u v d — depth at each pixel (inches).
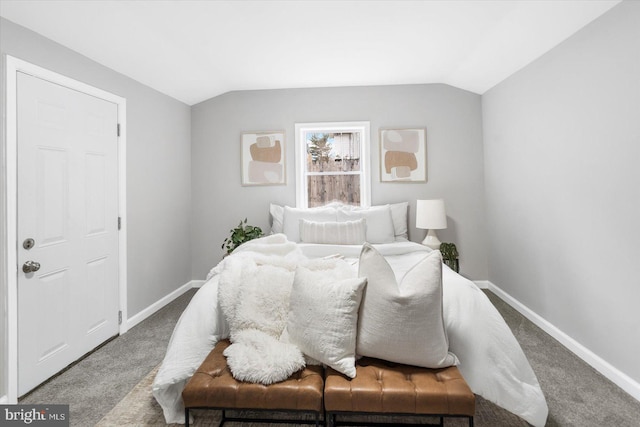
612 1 72.9
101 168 97.8
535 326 105.8
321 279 60.7
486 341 61.4
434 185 146.8
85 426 62.9
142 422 63.8
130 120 111.9
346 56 116.4
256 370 52.6
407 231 145.0
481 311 64.3
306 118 149.2
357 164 151.9
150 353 92.6
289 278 66.5
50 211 80.2
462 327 62.7
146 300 120.3
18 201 72.3
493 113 134.9
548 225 99.9
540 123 103.0
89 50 90.9
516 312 117.6
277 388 51.1
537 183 105.2
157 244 127.3
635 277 70.1
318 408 50.6
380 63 123.2
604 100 77.0
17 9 70.1
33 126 76.1
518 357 61.6
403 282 57.5
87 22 81.4
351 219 132.4
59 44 83.7
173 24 91.0
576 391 71.9
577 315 88.0
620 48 72.1
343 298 55.7
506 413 65.4
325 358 54.4
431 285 54.5
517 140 117.0
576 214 87.4
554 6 80.5
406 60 120.7
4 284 69.4
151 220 123.5
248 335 59.8
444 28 97.2
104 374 81.6
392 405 49.2
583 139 84.1
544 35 92.2
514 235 120.6
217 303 69.2
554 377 77.4
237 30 96.4
